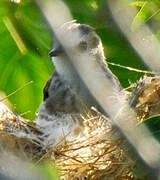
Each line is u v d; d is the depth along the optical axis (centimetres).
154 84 1168
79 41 1270
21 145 1173
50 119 1263
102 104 1228
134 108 1152
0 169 1106
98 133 1163
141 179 1100
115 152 1128
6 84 1381
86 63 1270
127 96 1230
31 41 1316
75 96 1259
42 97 1391
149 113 1147
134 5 1210
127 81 1304
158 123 1063
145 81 1177
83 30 1274
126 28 1231
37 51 1336
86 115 1240
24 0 1262
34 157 1159
